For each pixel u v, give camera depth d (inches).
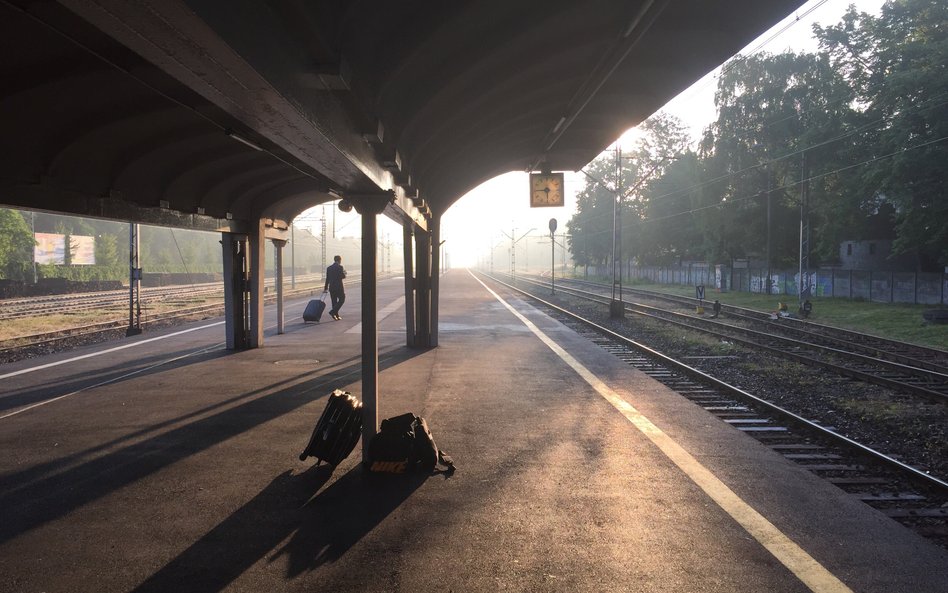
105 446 248.8
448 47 207.2
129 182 326.6
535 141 419.2
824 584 140.6
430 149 323.0
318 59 133.6
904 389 414.6
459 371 419.5
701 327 845.2
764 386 443.5
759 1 209.8
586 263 3378.4
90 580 142.3
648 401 330.3
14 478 211.8
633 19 207.9
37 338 669.9
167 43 92.0
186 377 397.7
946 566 149.7
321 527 171.8
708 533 168.1
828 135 1366.9
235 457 235.0
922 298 1149.7
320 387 365.4
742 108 1724.9
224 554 155.3
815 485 206.2
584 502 190.1
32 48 184.7
